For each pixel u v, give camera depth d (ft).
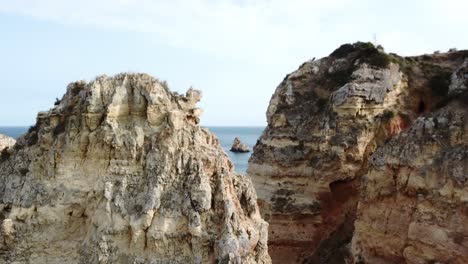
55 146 66.95
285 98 168.45
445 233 99.76
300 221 151.23
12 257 63.82
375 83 151.74
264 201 156.97
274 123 165.78
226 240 62.23
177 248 63.21
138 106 67.92
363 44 168.66
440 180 103.86
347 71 163.73
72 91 70.95
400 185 112.06
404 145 114.62
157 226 62.75
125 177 64.90
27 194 65.98
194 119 72.43
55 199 65.31
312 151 154.92
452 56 167.84
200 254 63.00
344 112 150.20
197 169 65.57
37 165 67.36
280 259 150.41
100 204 64.13
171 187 65.00
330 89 163.53
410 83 158.71
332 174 148.15
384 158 117.60
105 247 61.93
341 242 136.87
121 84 68.28
